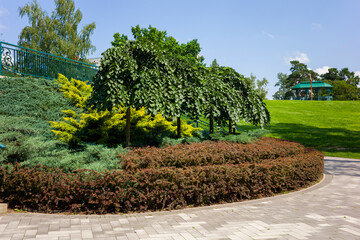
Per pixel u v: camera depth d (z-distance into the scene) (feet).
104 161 18.92
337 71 314.55
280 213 16.20
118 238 11.75
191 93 27.48
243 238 12.12
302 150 31.17
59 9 101.86
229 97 32.07
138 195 15.97
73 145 25.57
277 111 108.47
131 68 23.72
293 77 319.27
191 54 106.93
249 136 32.86
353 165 38.37
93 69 47.01
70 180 15.46
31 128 23.72
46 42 96.27
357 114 101.86
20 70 35.24
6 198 15.25
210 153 21.58
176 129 33.09
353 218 15.35
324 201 19.34
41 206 15.23
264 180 20.53
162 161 18.92
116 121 26.99
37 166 16.43
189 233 12.60
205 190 17.69
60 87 35.12
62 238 11.51
